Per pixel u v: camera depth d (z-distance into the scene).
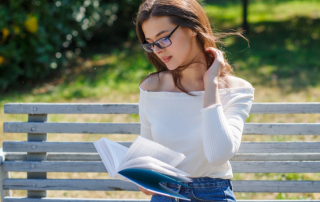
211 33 1.82
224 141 1.57
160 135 1.80
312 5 15.16
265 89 6.05
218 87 1.78
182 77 1.83
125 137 4.63
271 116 5.03
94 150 2.65
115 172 1.62
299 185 2.58
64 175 3.84
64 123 2.62
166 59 1.72
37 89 6.70
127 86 6.52
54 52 7.20
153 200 1.80
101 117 5.29
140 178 1.59
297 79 6.49
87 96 6.11
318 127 2.50
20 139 4.66
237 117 1.70
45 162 2.67
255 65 7.39
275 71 6.98
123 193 3.48
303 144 2.53
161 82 1.91
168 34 1.67
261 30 10.85
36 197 2.74
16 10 6.28
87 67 7.95
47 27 6.83
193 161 1.76
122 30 9.97
